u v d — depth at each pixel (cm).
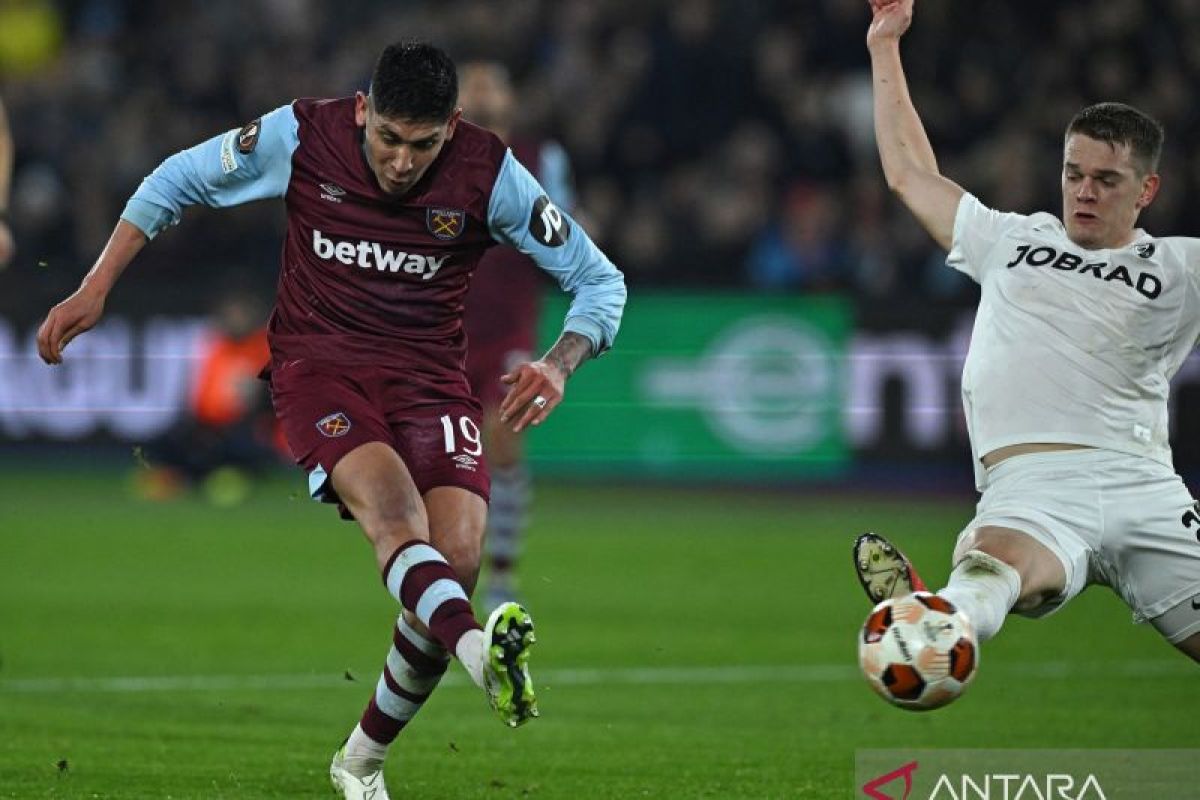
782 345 5506
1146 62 6006
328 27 6512
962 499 5316
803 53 6100
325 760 2009
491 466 3338
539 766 2009
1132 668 2792
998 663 2839
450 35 6200
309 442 1711
